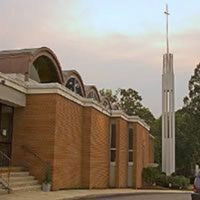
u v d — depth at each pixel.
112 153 29.41
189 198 21.14
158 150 70.44
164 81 44.91
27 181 19.09
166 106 44.62
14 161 20.56
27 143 20.64
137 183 32.31
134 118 32.50
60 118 21.19
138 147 32.88
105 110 28.09
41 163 20.25
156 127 71.75
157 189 33.12
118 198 19.19
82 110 24.80
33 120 20.78
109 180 28.98
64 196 17.30
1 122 20.67
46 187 19.41
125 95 69.50
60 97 21.27
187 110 64.62
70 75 31.47
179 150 66.25
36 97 20.94
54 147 20.33
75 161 23.41
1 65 24.14
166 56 45.16
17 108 21.05
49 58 26.17
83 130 24.73
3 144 20.67
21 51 24.66
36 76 26.55
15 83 20.11
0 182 16.62
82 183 24.30
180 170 65.50
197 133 64.25
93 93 37.94
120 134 29.72
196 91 63.97
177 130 66.38
